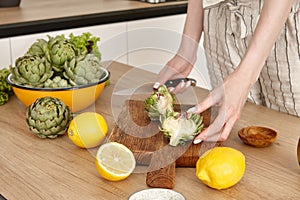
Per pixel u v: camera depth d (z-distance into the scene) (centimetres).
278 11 121
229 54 163
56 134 125
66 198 98
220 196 98
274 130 124
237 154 102
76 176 107
